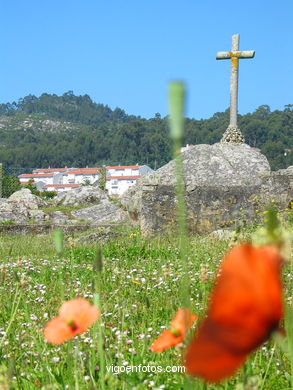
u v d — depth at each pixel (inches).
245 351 20.9
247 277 21.3
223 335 20.8
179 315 56.7
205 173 547.2
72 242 139.4
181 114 25.3
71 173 4505.4
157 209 498.9
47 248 470.0
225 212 490.9
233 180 538.9
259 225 389.1
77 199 1092.5
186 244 34.0
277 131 5452.8
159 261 322.3
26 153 6496.1
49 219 885.8
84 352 112.1
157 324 162.9
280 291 21.5
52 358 111.3
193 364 20.8
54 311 192.4
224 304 21.1
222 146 589.9
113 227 682.2
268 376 98.3
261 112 5821.9
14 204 941.2
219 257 297.4
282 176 492.1
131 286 242.5
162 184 504.1
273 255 22.3
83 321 56.7
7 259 357.7
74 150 6412.4
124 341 134.4
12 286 233.3
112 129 6658.5
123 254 372.2
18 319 165.3
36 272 304.3
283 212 475.8
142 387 96.0
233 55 722.2
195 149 581.6
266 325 21.1
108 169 4483.3
